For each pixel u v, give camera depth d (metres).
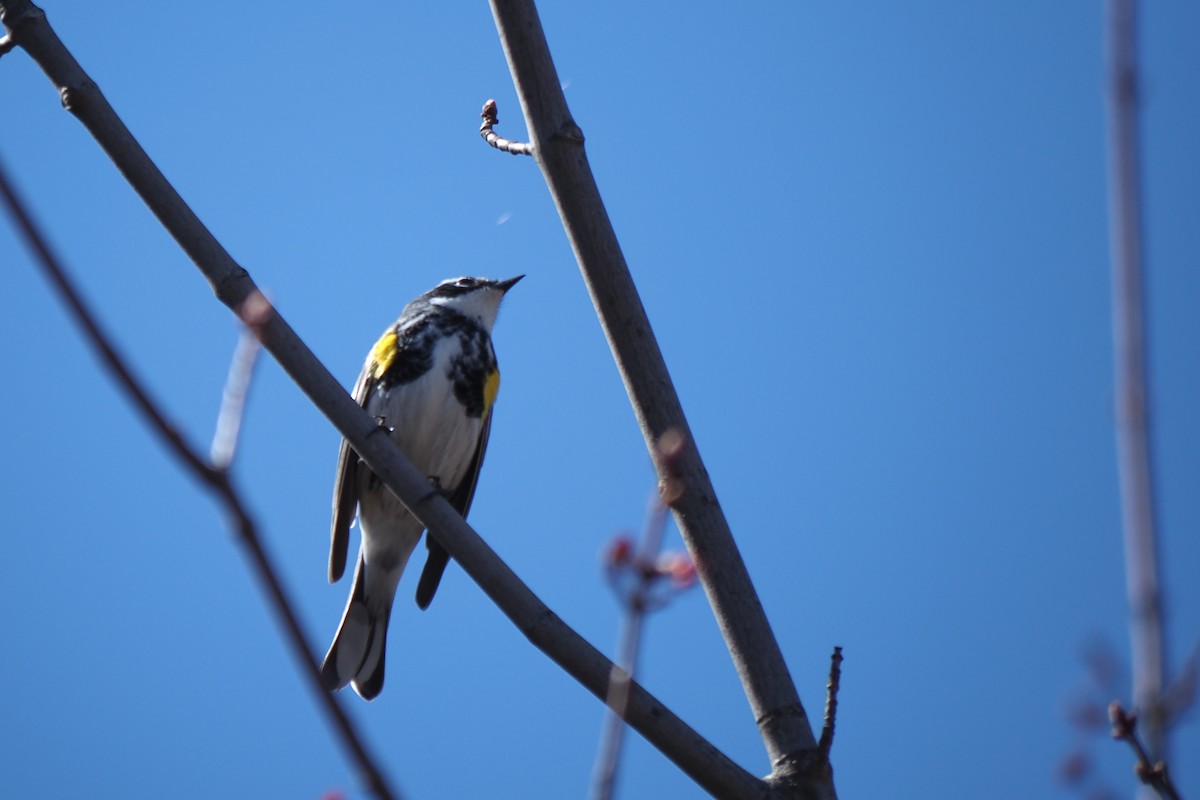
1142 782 5.10
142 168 8.49
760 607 8.17
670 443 4.52
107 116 8.52
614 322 8.75
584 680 7.76
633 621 3.89
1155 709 5.13
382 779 3.50
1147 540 5.21
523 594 7.98
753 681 7.98
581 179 8.92
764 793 7.50
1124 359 5.32
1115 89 5.43
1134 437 5.27
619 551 3.94
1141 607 5.18
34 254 3.25
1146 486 5.24
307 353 8.52
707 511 8.31
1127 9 5.45
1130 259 5.35
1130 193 5.37
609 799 4.23
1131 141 5.38
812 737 7.79
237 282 8.45
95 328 3.25
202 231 8.53
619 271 8.82
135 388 3.26
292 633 3.35
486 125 9.61
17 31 8.52
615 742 4.30
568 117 9.02
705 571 8.21
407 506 8.29
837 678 7.64
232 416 3.47
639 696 7.67
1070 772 5.35
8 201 3.26
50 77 8.56
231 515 3.32
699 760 7.56
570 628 7.91
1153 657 5.15
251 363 3.53
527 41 9.02
